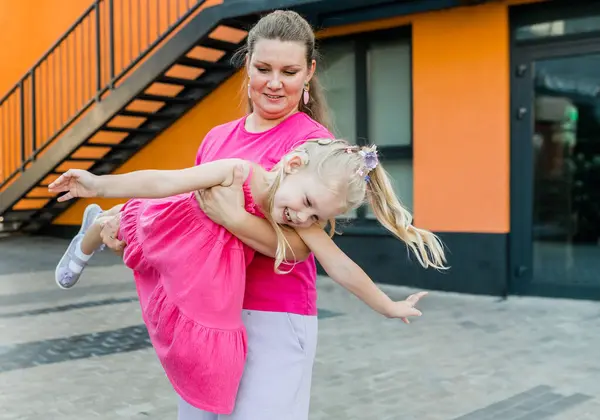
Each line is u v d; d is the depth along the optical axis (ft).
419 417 12.00
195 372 5.58
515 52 22.98
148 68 29.07
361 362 15.43
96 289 24.64
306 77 6.23
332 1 23.62
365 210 26.11
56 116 40.16
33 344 16.92
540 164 23.00
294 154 5.46
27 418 11.87
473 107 23.48
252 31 6.06
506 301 22.58
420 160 24.71
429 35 24.27
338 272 5.72
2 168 42.22
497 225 23.20
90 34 37.70
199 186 5.36
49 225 41.27
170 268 5.67
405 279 25.09
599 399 12.89
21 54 42.45
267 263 5.95
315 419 11.91
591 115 22.07
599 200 22.16
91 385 13.74
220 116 31.53
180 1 33.30
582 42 21.83
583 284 22.35
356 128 26.89
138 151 35.27
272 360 5.90
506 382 13.97
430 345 16.94
